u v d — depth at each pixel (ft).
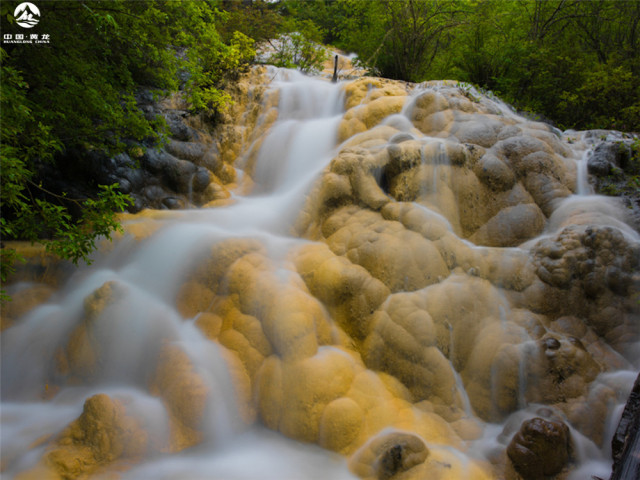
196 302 16.34
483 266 16.51
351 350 14.92
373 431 12.91
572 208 18.38
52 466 11.65
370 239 16.24
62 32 16.80
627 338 15.20
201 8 23.90
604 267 15.92
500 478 12.05
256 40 37.17
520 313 15.65
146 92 25.70
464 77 32.71
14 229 15.92
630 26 32.83
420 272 15.53
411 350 14.21
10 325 16.25
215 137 24.93
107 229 14.78
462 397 14.38
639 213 18.06
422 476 11.44
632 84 27.45
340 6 49.37
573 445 12.64
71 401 14.61
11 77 13.08
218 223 19.06
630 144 21.52
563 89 30.37
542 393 14.01
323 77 34.19
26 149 16.48
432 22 31.91
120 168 20.97
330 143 22.97
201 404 13.15
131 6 19.19
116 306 15.14
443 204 18.06
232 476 12.09
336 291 15.34
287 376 13.53
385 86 25.38
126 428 12.53
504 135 20.85
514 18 34.12
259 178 23.86
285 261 16.76
